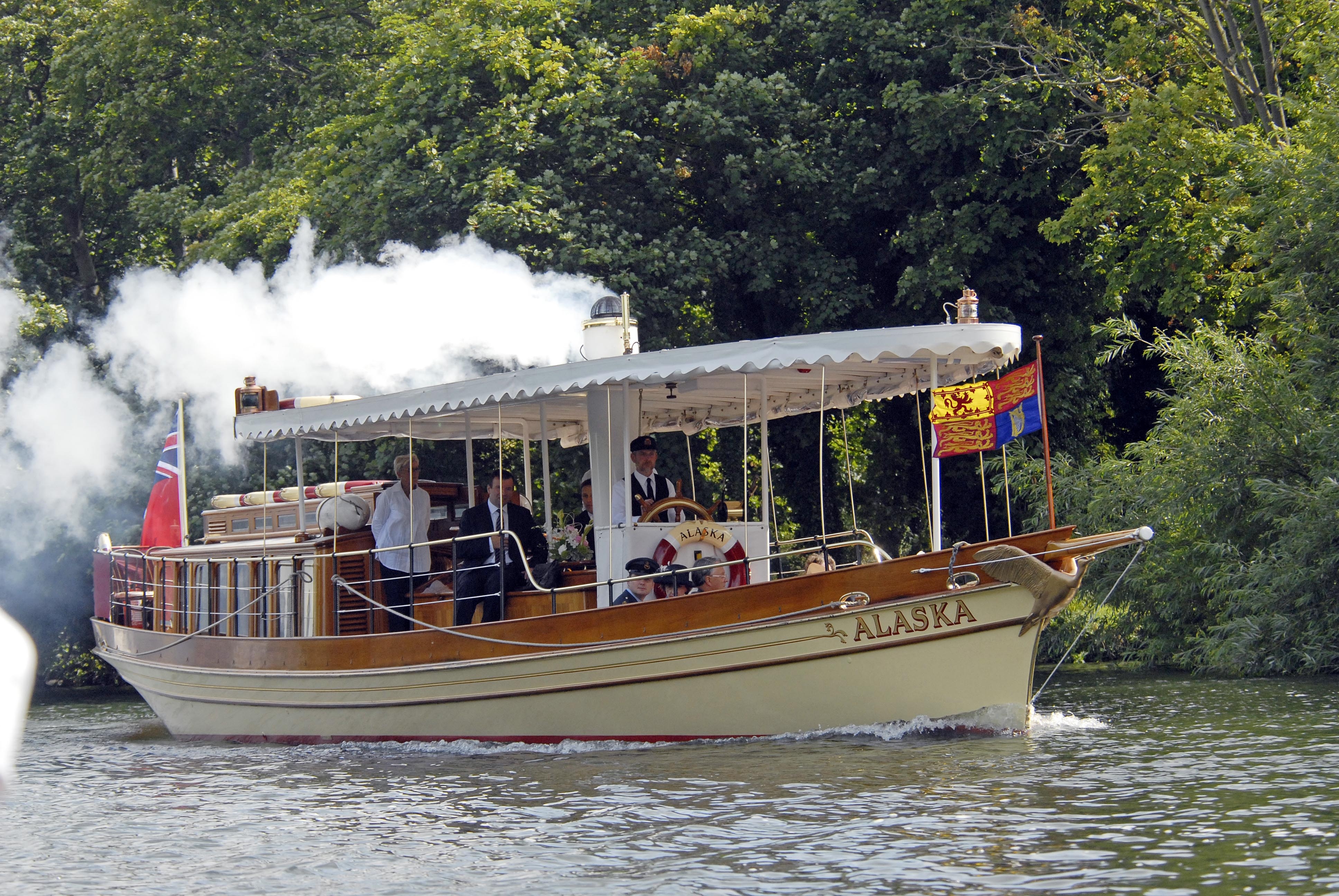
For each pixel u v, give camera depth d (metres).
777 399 27.45
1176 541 37.28
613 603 24.12
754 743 21.75
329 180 47.91
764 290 46.16
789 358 21.36
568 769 20.56
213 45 63.25
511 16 46.88
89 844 16.48
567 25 48.78
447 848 15.30
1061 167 48.19
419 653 24.70
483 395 23.97
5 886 14.35
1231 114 48.12
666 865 13.95
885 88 46.03
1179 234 45.34
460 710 24.22
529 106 44.22
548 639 23.14
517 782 19.66
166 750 27.53
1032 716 24.23
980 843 14.35
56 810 19.30
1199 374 37.38
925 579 20.92
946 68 46.81
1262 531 35.78
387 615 26.75
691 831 15.48
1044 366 47.41
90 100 65.94
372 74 54.44
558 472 45.56
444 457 46.34
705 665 21.91
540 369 23.17
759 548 24.66
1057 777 18.08
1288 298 36.00
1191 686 31.05
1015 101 43.75
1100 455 49.09
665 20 46.56
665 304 42.94
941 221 44.03
